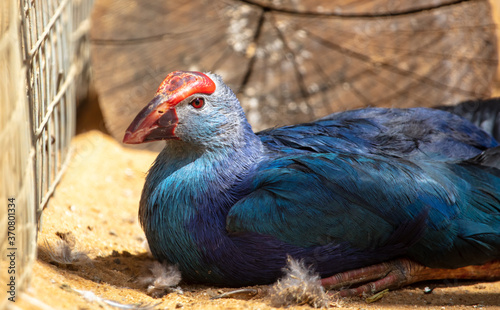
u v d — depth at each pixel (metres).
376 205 7.87
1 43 6.07
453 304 8.08
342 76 14.10
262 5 14.23
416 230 7.94
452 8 13.92
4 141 5.96
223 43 14.30
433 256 8.20
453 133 9.55
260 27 14.37
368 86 14.01
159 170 8.33
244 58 14.27
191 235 7.91
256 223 7.69
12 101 6.24
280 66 14.24
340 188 7.86
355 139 8.96
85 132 14.38
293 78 14.18
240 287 8.25
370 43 14.11
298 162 8.11
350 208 7.83
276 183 7.93
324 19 14.26
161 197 8.05
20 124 6.41
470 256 8.20
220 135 8.07
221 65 14.19
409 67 13.95
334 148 8.76
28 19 8.26
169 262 8.22
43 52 9.38
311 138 8.85
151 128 7.86
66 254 8.17
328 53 14.23
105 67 14.07
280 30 14.32
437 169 8.38
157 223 8.08
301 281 7.55
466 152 9.40
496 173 8.53
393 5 14.09
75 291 7.08
